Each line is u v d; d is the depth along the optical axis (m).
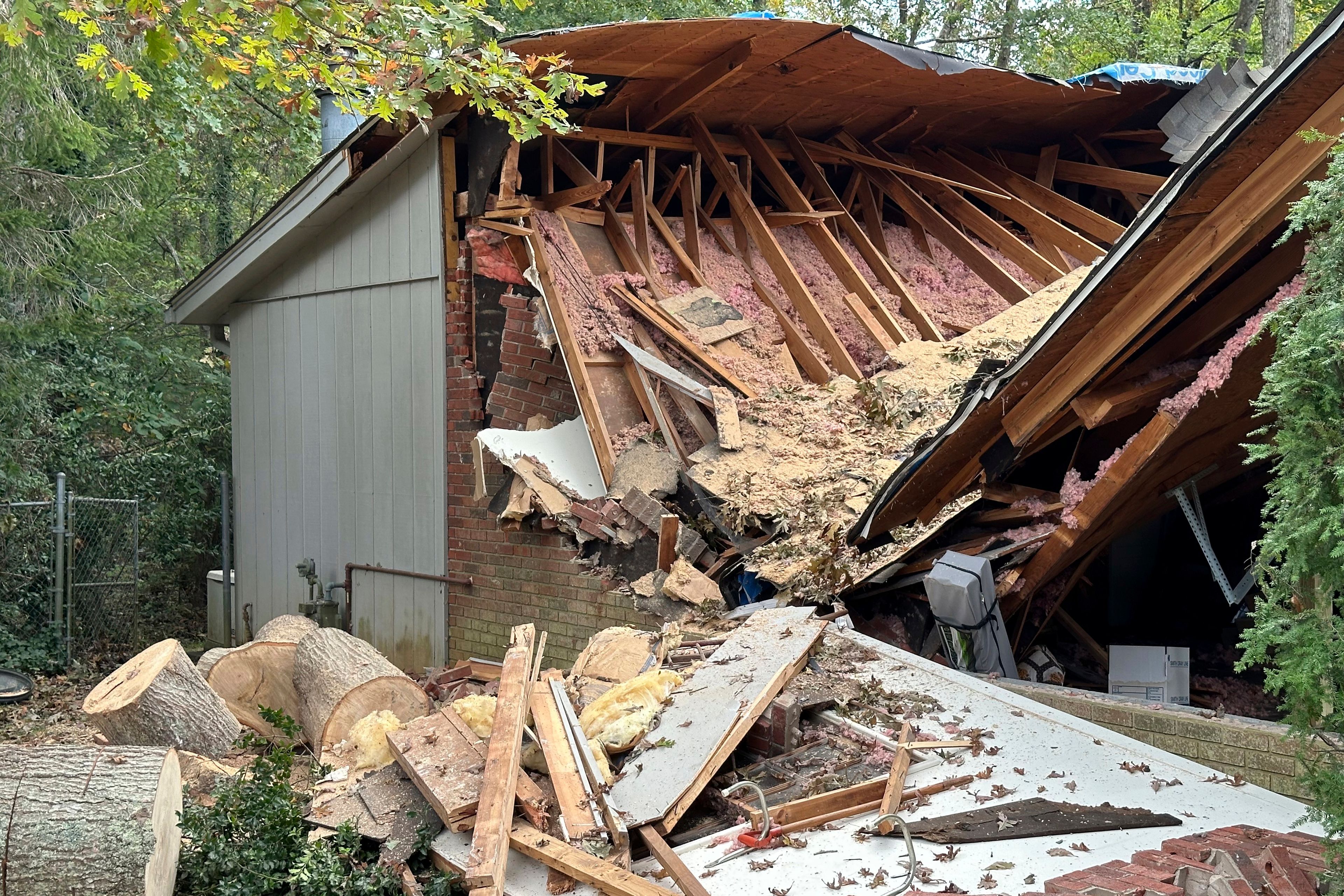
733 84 9.23
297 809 5.07
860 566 6.88
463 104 8.62
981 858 4.24
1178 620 8.66
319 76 7.88
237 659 7.65
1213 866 3.94
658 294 8.98
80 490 13.42
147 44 6.93
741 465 7.82
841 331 9.41
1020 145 12.39
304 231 10.69
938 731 5.46
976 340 8.98
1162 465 6.35
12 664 11.36
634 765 5.23
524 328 8.88
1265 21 15.62
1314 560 3.29
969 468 6.88
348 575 10.59
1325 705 3.54
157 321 15.43
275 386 11.62
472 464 9.21
